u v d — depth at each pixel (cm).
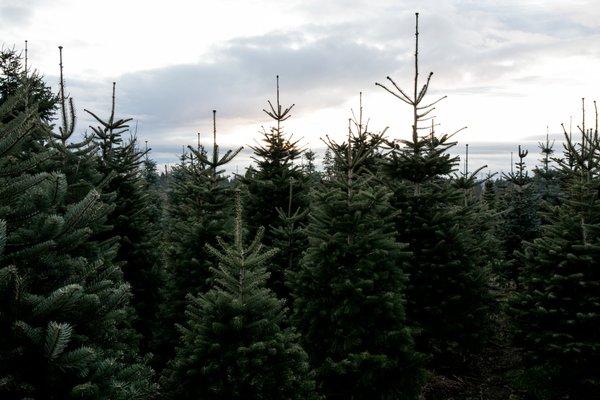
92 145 791
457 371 1162
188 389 555
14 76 1159
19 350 312
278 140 1428
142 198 1128
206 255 1024
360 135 1424
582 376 916
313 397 573
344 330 784
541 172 2134
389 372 776
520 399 1004
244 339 552
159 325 1112
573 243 961
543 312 962
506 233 1839
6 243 330
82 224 376
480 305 1127
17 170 336
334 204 849
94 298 355
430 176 1110
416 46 1109
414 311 1035
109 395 348
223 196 1094
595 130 984
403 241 1083
